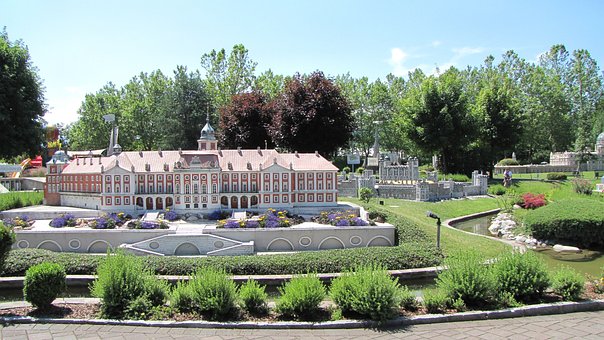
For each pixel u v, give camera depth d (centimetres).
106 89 12581
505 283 2236
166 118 9831
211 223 4781
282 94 8181
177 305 2088
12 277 3066
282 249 4203
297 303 2017
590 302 2173
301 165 5406
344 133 7706
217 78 10650
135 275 2141
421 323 1995
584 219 4178
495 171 11419
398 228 4366
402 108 9950
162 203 5175
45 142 6756
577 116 12756
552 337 1822
